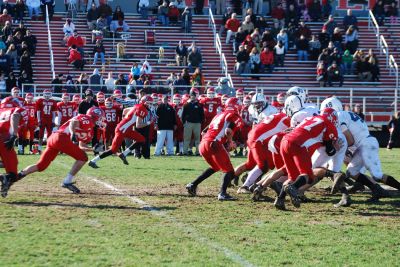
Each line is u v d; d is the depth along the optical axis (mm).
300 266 10945
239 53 42375
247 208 15742
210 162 17141
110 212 14914
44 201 16125
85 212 14852
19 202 15914
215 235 12883
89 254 11406
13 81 37875
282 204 15492
